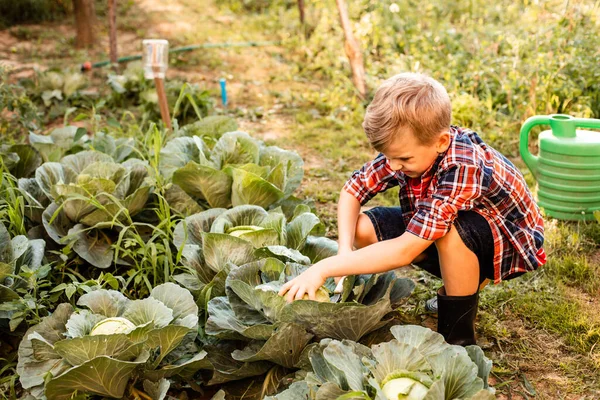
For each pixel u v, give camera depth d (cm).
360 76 564
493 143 453
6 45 796
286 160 332
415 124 204
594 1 617
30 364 210
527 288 289
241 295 218
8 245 254
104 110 563
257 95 588
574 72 501
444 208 213
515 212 233
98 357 189
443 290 241
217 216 280
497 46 584
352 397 173
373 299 241
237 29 839
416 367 185
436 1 826
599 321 262
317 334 218
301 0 751
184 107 523
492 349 251
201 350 218
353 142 472
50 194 296
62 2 947
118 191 300
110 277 255
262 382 230
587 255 315
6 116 541
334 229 353
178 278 253
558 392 227
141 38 819
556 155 338
